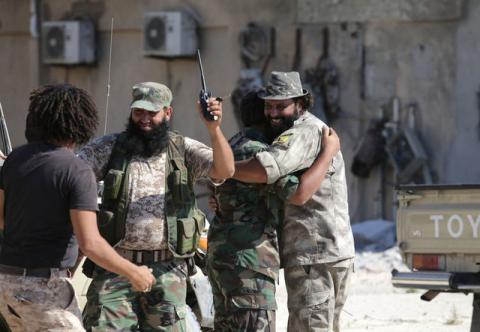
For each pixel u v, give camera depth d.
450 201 13.95
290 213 12.49
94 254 9.78
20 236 9.84
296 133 12.08
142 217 11.34
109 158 11.55
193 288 13.83
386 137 34.62
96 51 40.41
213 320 13.60
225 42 37.91
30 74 41.84
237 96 37.00
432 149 34.50
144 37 38.09
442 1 34.25
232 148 12.36
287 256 12.55
